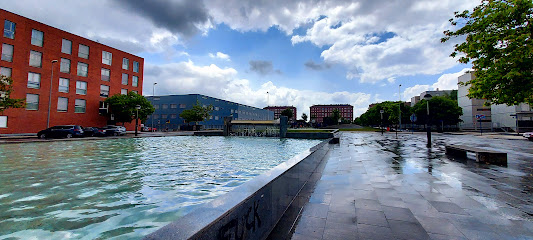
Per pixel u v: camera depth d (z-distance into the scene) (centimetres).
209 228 159
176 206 475
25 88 2750
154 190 588
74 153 1283
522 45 739
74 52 3238
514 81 784
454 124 4769
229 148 1648
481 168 739
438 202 424
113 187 614
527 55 702
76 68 3253
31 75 2809
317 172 659
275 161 1066
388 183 564
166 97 6372
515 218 351
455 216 360
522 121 3819
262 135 3012
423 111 4834
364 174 667
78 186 622
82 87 3325
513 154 1091
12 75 2652
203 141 2306
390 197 455
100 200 509
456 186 531
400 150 1270
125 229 371
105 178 715
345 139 2255
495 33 812
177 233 144
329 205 412
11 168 857
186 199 519
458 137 2611
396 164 824
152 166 926
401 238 290
